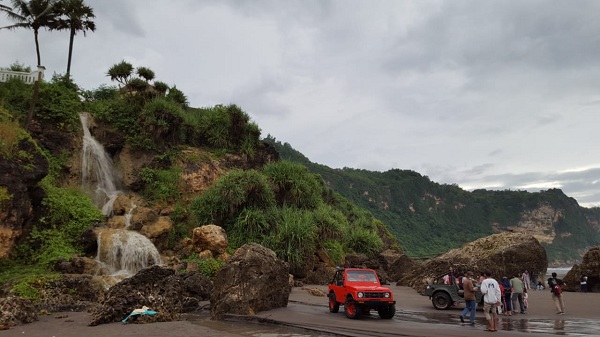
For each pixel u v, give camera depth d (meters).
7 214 18.17
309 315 14.72
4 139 19.22
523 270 30.44
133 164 29.77
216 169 32.50
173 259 22.42
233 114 36.59
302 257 26.50
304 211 29.94
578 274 30.19
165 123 31.17
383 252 42.47
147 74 34.44
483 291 11.63
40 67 28.98
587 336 10.67
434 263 26.94
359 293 14.21
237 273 15.32
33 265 18.91
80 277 17.55
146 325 12.86
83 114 29.98
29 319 13.18
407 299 21.27
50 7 28.50
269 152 39.03
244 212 26.95
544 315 15.64
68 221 22.00
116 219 23.78
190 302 17.23
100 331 11.77
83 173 27.69
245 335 11.14
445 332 11.20
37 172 20.11
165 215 27.00
